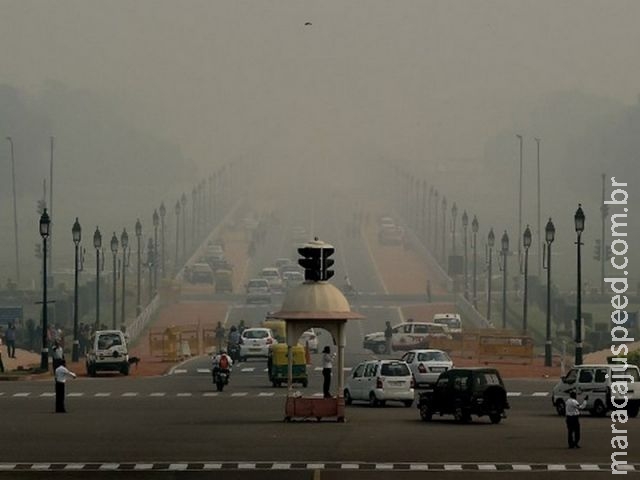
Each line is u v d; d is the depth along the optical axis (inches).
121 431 3454.7
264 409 4069.9
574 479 2674.7
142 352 6904.5
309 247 3715.6
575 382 3922.2
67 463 2888.8
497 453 3029.0
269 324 6688.0
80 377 5433.1
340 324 3690.9
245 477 2706.7
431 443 3208.7
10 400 4370.1
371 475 2719.0
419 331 6771.7
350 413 4028.1
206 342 6929.1
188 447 3132.4
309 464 2864.2
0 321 7052.2
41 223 5674.2
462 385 3676.2
